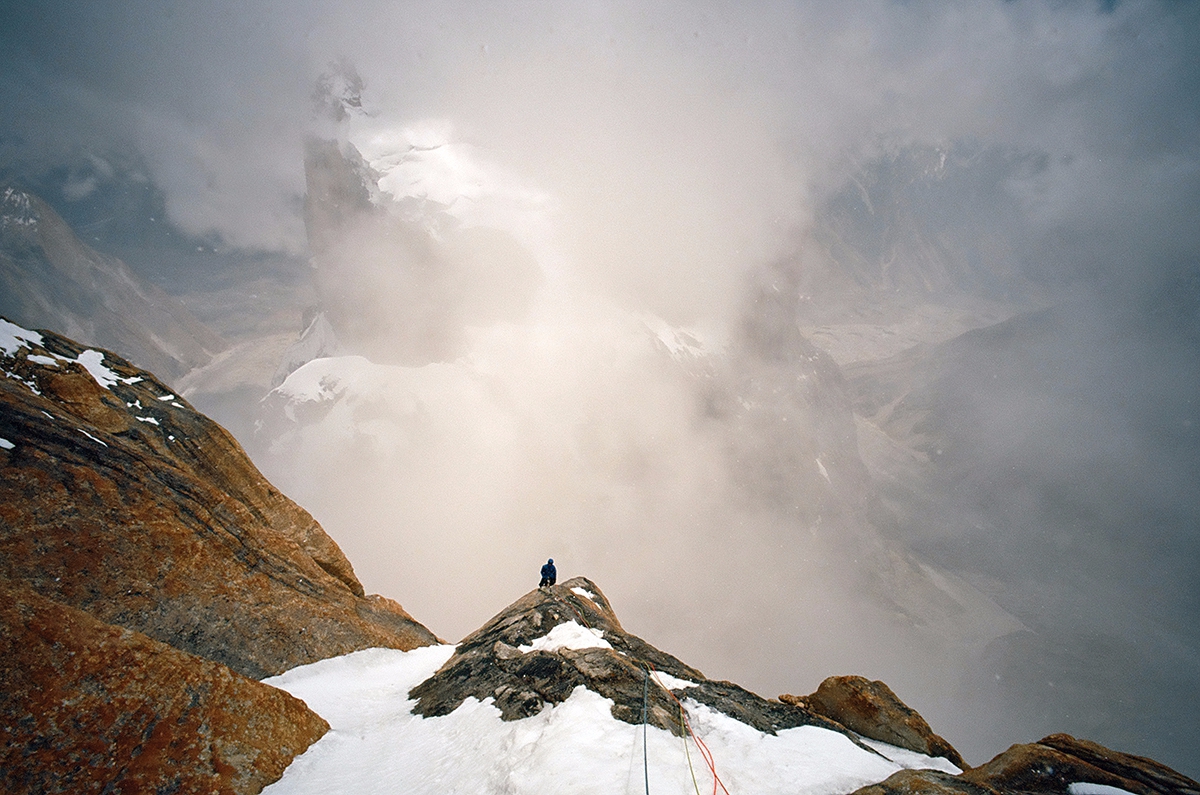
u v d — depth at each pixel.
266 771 13.74
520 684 16.16
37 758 11.73
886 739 17.59
